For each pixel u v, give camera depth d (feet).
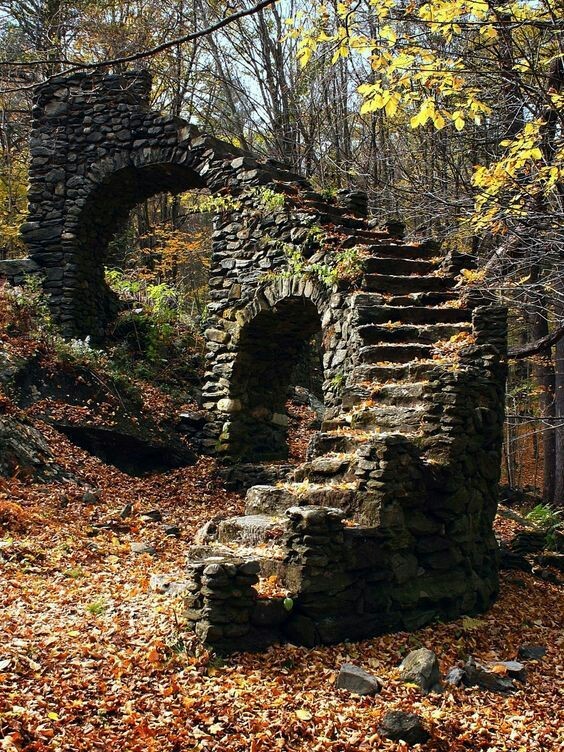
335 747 15.56
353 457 23.84
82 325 50.06
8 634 18.42
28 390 39.86
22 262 50.29
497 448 27.89
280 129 67.26
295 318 43.01
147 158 48.01
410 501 23.00
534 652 22.95
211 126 76.18
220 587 18.75
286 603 19.79
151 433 43.42
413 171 48.91
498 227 29.01
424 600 23.04
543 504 56.85
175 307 59.67
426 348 30.78
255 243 43.65
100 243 52.24
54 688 15.98
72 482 35.22
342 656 19.94
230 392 45.11
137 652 18.24
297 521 20.62
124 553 27.81
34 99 50.96
